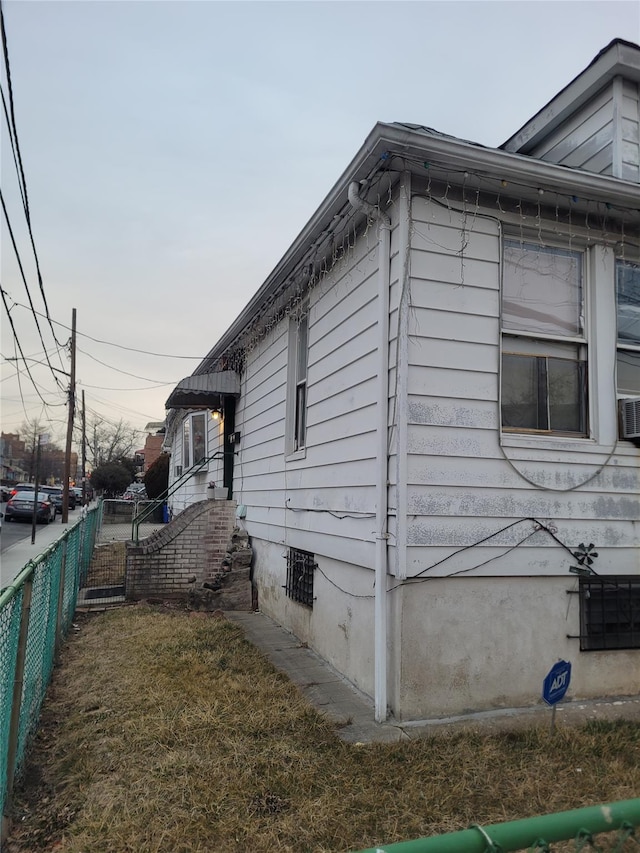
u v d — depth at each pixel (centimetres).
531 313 538
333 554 593
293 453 755
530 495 504
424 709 462
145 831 305
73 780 357
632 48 620
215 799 333
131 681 521
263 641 692
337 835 304
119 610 838
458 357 495
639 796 346
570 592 514
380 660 464
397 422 475
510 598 495
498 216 522
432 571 470
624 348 562
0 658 289
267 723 439
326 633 612
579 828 133
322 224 582
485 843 124
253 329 946
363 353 548
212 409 1208
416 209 493
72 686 521
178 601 916
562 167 491
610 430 539
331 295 640
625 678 523
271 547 838
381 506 482
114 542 1716
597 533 523
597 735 427
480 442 494
